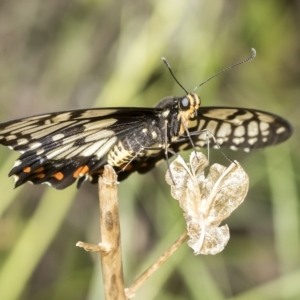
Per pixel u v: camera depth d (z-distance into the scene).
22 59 0.57
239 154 0.55
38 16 0.57
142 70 0.53
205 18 0.53
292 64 0.58
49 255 0.57
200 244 0.40
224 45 0.56
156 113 0.45
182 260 0.51
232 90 0.57
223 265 0.56
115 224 0.40
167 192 0.53
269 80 0.58
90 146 0.45
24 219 0.55
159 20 0.53
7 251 0.53
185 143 0.47
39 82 0.57
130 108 0.45
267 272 0.56
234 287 0.56
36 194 0.55
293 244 0.52
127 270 0.51
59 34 0.57
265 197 0.56
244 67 0.57
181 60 0.54
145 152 0.46
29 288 0.56
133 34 0.54
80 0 0.56
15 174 0.45
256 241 0.56
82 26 0.56
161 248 0.51
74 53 0.56
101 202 0.40
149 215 0.54
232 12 0.56
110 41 0.56
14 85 0.57
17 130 0.44
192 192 0.40
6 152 0.53
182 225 0.51
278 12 0.57
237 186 0.40
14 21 0.57
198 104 0.45
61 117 0.44
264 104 0.57
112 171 0.40
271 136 0.46
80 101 0.57
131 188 0.52
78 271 0.55
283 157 0.53
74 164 0.45
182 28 0.54
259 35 0.57
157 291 0.51
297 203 0.52
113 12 0.56
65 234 0.56
